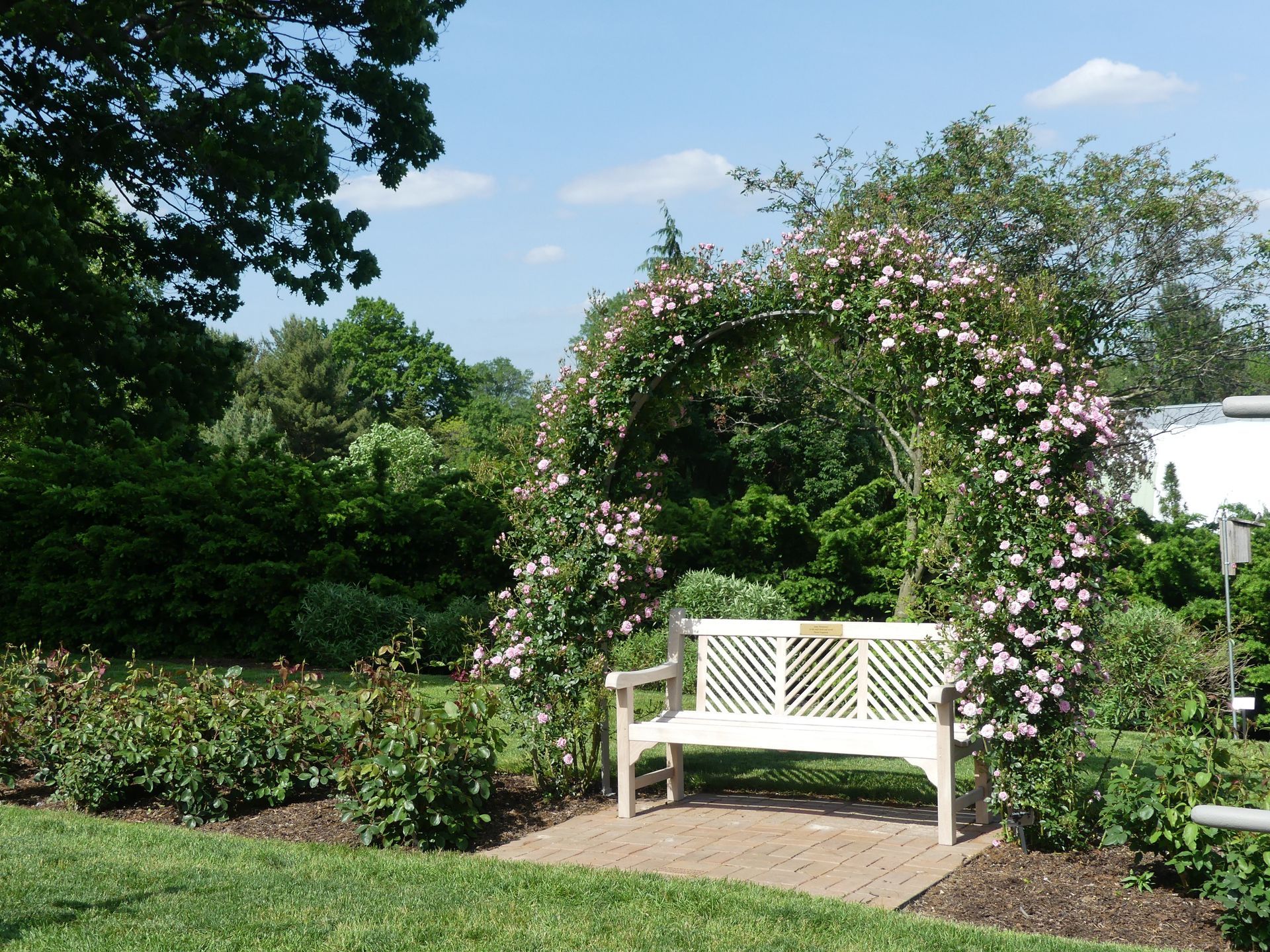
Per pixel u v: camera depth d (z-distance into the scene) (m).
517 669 6.54
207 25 13.54
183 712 6.40
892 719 6.18
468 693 6.10
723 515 15.06
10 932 4.11
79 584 13.34
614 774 7.29
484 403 48.50
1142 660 6.07
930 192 13.59
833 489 23.55
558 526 6.73
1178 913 4.36
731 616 11.85
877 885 4.83
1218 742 5.16
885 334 5.80
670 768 6.65
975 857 5.25
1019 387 5.30
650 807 6.50
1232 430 19.55
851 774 7.29
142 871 4.97
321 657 12.59
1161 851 4.62
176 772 6.09
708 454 24.86
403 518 13.79
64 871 4.96
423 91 14.41
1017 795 5.30
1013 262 13.36
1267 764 4.61
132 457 14.26
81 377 13.77
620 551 6.74
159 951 3.92
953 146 13.80
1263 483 19.25
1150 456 13.95
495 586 13.81
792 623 6.56
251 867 5.04
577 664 6.61
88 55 13.02
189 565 13.23
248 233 14.09
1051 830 5.22
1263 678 11.62
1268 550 12.95
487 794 5.77
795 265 6.24
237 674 6.77
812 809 6.41
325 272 14.38
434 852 5.40
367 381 55.94
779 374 15.37
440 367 57.34
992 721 5.37
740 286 6.42
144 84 13.62
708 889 4.63
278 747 6.34
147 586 13.23
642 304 6.64
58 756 6.74
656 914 4.32
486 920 4.25
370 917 4.30
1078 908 4.48
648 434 7.06
